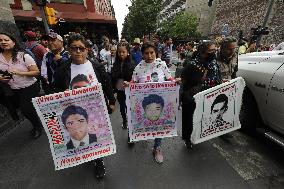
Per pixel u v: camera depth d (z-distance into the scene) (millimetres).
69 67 2592
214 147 3676
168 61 10570
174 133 3291
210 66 3244
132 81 3193
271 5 8656
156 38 10844
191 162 3291
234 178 2924
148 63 3072
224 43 3422
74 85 2580
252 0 27578
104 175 3016
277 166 3158
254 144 3746
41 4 6551
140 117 3154
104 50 6641
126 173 3096
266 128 3564
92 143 2764
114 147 2844
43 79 4035
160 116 3182
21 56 3617
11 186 2930
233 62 3586
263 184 2805
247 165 3188
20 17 11336
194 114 3189
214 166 3182
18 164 3396
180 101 3594
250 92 3730
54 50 3650
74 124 2635
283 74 2963
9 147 3898
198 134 3314
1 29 5352
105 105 2686
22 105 3869
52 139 2613
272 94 3135
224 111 3348
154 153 3416
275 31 22625
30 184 2955
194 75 3205
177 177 2980
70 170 3205
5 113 4680
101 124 2734
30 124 4828
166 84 3033
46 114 2518
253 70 3584
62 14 13117
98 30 16750
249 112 3826
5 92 3635
